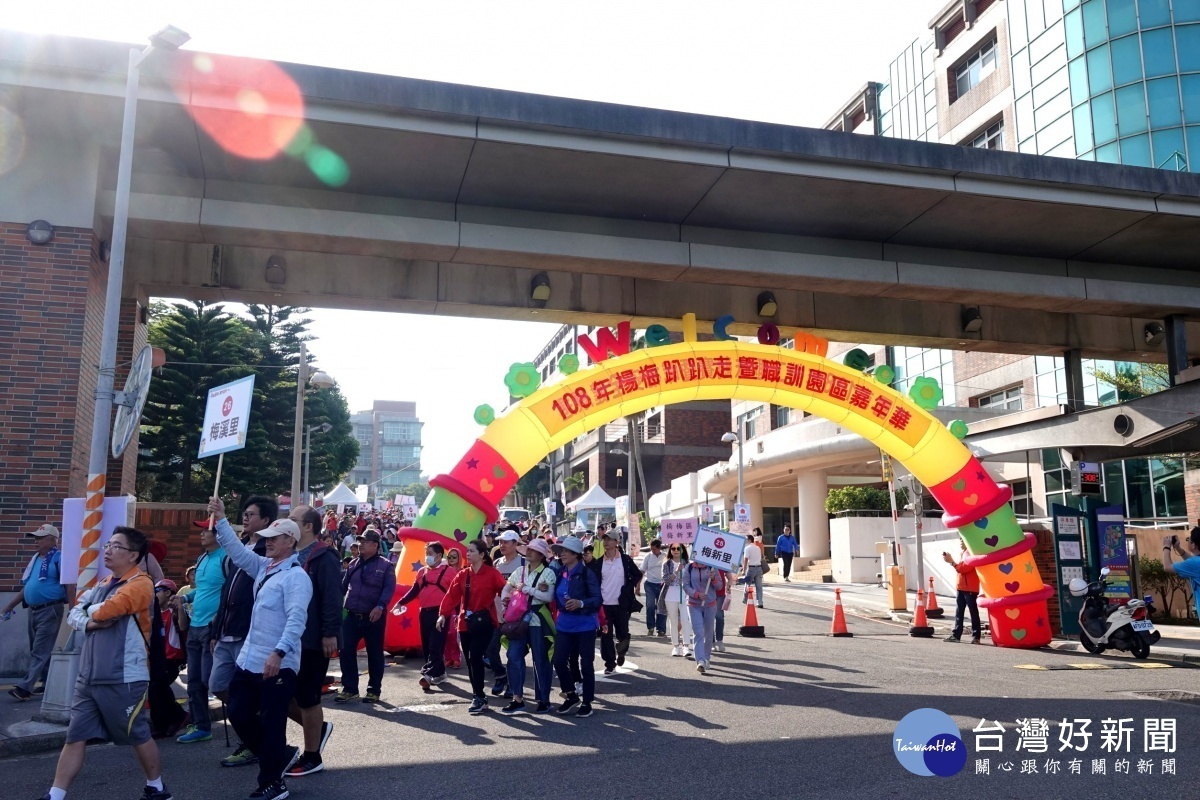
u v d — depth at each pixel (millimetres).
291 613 6105
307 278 14961
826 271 15508
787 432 34594
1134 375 26656
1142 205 14836
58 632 9852
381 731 8578
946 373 35812
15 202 12219
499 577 9906
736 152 13281
